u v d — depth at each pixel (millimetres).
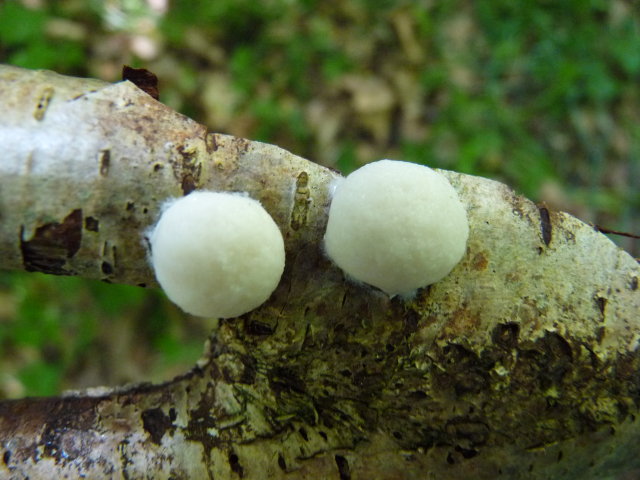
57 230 99
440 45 317
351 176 105
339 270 108
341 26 315
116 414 116
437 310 109
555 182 291
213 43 302
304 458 120
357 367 112
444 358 110
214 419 117
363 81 304
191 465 115
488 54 318
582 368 109
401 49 312
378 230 97
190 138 102
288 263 107
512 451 119
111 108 100
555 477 125
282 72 299
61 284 250
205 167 102
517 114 304
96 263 105
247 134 286
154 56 293
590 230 112
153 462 113
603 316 109
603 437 117
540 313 108
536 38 319
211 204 96
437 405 114
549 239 109
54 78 101
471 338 109
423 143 295
